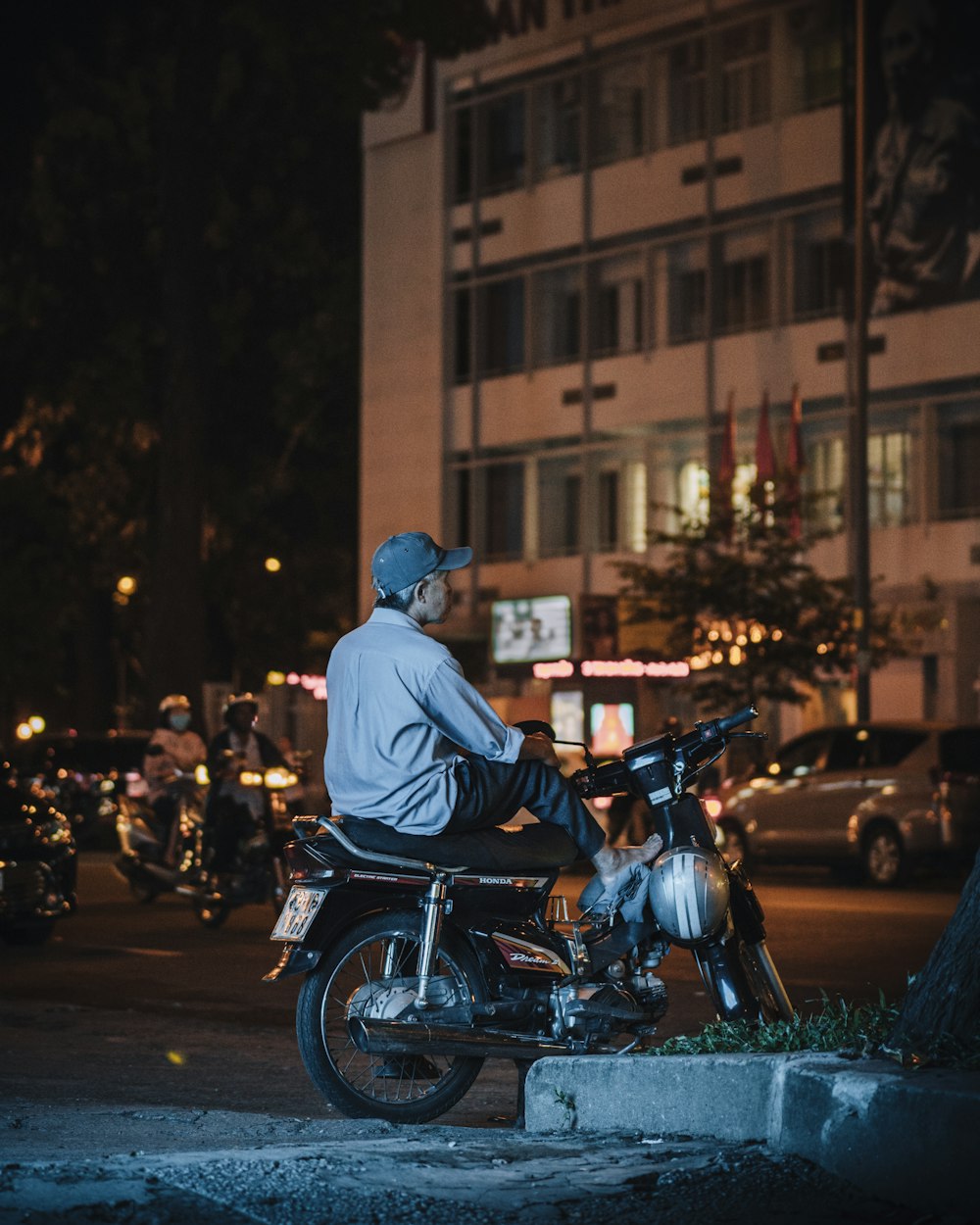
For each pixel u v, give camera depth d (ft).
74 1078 31.07
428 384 159.63
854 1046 20.90
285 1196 17.78
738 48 138.92
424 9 132.98
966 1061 18.98
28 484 168.66
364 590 164.14
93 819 122.01
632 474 146.72
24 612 172.55
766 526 114.11
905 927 58.75
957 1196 17.20
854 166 128.26
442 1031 24.39
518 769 24.90
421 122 159.43
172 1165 19.12
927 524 126.82
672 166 143.23
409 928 24.61
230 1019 40.34
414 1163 19.43
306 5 133.28
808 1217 17.29
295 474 179.11
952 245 123.95
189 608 135.95
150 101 150.82
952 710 124.47
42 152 155.63
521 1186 18.37
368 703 24.50
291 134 159.84
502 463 155.22
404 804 24.30
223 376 173.99
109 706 189.88
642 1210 17.46
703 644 115.24
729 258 139.95
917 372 126.31
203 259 138.10
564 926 25.35
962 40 122.31
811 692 133.08
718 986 25.07
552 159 152.76
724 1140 20.76
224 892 61.31
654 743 25.52
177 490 136.56
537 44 152.56
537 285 153.28
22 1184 18.16
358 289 172.14
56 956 53.67
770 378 136.05
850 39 128.36
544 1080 23.65
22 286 158.71
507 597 154.51
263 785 61.41
